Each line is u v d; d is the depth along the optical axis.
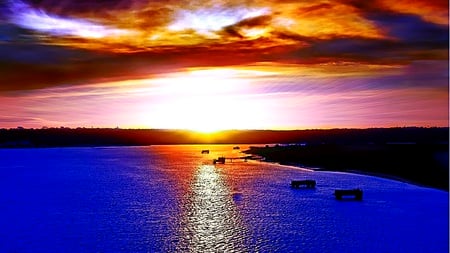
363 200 65.12
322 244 42.06
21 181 100.69
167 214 56.81
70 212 58.78
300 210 58.38
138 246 41.91
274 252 39.81
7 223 51.94
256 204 63.69
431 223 50.03
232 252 39.94
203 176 106.50
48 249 41.00
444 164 102.50
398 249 40.47
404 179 88.81
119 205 64.19
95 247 41.56
